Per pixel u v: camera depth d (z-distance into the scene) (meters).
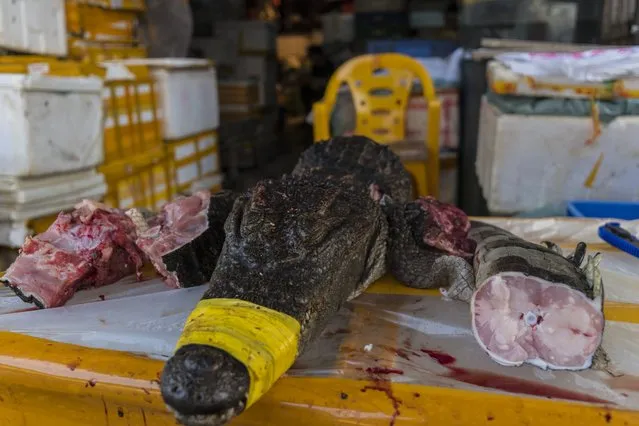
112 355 0.77
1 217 1.70
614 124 1.62
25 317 0.89
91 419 0.77
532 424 0.66
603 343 0.80
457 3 3.86
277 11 7.29
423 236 0.96
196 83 2.62
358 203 0.89
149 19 3.14
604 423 0.65
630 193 1.66
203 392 0.59
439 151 2.68
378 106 2.57
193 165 2.71
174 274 0.97
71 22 2.44
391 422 0.67
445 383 0.71
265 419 0.71
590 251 1.13
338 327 0.85
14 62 1.89
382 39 3.78
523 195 1.71
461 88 2.69
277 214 0.79
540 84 1.62
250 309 0.69
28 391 0.78
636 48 1.85
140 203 2.27
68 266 0.95
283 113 5.94
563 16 2.54
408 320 0.87
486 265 0.82
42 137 1.71
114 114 2.09
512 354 0.73
